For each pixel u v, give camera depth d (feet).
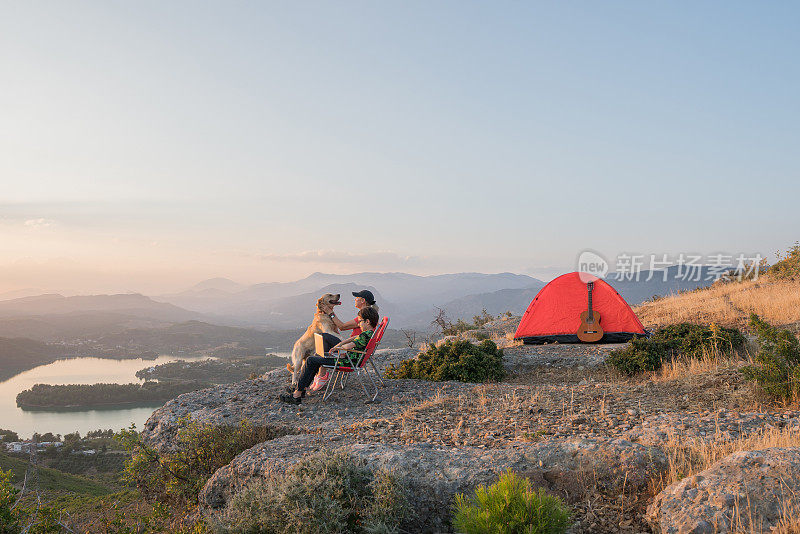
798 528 10.11
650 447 14.85
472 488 13.91
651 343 34.14
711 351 32.91
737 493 11.41
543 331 48.39
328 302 29.04
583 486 13.73
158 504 21.52
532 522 10.66
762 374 21.85
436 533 13.74
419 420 21.77
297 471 15.07
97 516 23.12
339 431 21.11
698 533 10.84
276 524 13.55
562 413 21.56
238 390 31.17
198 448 23.03
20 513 18.28
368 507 13.76
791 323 43.62
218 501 17.57
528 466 14.38
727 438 15.80
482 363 35.60
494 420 21.07
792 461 12.05
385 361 48.65
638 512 12.79
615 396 24.21
